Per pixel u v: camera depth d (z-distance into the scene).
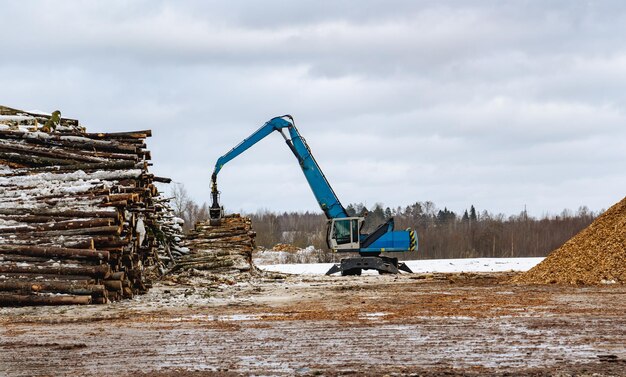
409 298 21.27
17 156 24.73
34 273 20.05
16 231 21.16
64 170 24.14
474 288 25.20
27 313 18.14
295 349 11.79
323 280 32.44
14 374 10.05
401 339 12.66
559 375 9.47
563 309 17.19
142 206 24.67
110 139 27.00
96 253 20.27
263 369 10.19
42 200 22.27
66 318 16.92
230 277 32.12
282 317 16.36
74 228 21.11
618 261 25.80
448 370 9.89
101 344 12.59
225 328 14.48
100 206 21.86
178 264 33.38
